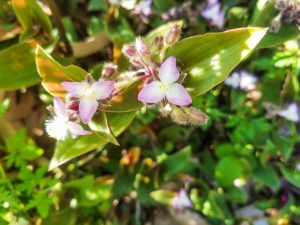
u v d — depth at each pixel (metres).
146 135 0.12
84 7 0.13
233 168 0.12
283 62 0.12
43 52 0.08
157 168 0.12
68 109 0.08
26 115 0.13
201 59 0.09
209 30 0.12
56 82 0.09
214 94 0.12
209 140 0.13
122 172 0.12
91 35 0.12
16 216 0.11
